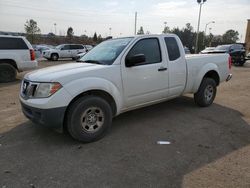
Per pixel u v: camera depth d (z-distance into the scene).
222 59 6.39
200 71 5.78
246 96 7.55
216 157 3.56
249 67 18.77
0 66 9.89
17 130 4.59
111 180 2.99
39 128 4.68
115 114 4.43
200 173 3.14
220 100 6.99
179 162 3.42
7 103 6.61
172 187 2.86
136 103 4.70
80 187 2.86
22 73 12.67
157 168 3.26
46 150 3.79
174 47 5.23
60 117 3.73
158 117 5.36
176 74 5.23
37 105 3.70
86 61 4.76
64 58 25.70
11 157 3.56
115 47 4.70
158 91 4.96
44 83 3.71
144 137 4.28
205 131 4.56
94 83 3.95
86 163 3.40
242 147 3.89
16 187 2.85
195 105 6.32
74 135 3.91
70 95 3.74
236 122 5.05
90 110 4.01
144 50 4.71
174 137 4.29
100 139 4.19
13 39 10.05
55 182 2.95
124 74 4.36
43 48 29.80
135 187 2.86
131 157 3.56
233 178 3.03
